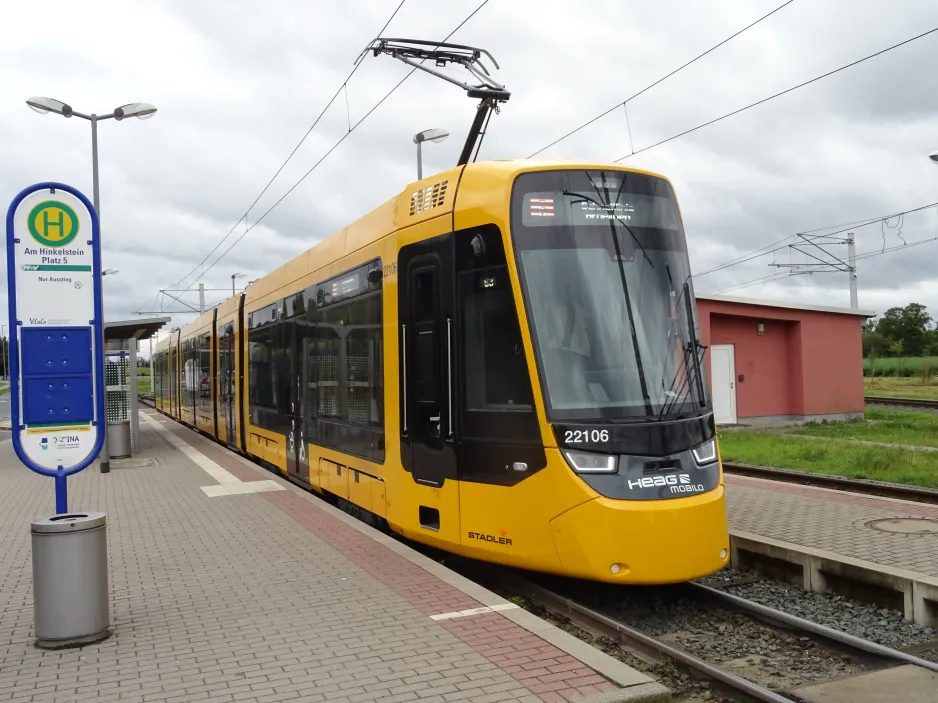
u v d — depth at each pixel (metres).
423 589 6.90
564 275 7.14
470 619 6.06
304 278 12.46
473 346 7.45
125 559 8.22
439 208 7.95
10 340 5.94
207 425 23.44
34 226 6.00
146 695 4.78
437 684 4.84
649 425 6.86
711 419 7.34
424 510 8.13
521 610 6.25
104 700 4.71
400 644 5.54
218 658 5.37
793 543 8.56
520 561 7.00
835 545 8.48
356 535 9.12
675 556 6.57
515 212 7.21
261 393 15.52
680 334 7.41
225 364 20.02
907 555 7.96
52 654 5.50
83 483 14.32
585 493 6.59
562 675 4.96
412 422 8.25
